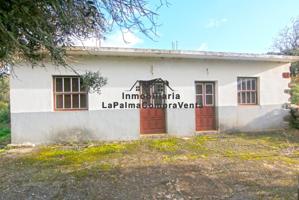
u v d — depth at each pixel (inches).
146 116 381.1
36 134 335.6
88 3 87.7
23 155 278.7
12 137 329.1
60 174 211.3
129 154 276.4
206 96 412.2
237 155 268.1
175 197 162.9
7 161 255.1
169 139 358.6
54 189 178.9
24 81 332.5
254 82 438.0
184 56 378.0
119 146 317.7
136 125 370.6
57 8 79.5
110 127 359.9
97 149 301.0
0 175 211.2
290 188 173.3
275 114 441.7
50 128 339.9
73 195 167.9
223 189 174.6
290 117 442.9
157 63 381.4
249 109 428.1
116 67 362.9
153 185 183.5
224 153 277.7
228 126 415.8
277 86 444.8
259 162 239.8
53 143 339.9
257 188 174.9
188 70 395.2
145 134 379.9
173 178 197.2
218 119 410.9
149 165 233.0
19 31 79.1
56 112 341.7
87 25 94.1
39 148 313.9
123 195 166.7
